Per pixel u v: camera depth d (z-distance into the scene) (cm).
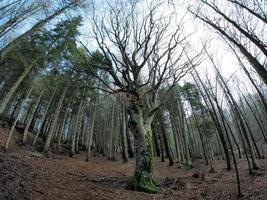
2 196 742
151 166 1223
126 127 3067
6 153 1528
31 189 869
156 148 3472
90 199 925
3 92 2566
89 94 2892
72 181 1154
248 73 1614
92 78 2364
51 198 846
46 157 1875
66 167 1566
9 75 2197
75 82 2361
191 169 2161
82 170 1595
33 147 2131
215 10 810
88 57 2056
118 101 2953
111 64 1390
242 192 1171
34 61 1758
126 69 1341
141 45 1420
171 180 1417
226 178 1591
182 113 2667
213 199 1074
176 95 2722
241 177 1561
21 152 1744
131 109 1330
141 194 1092
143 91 1449
